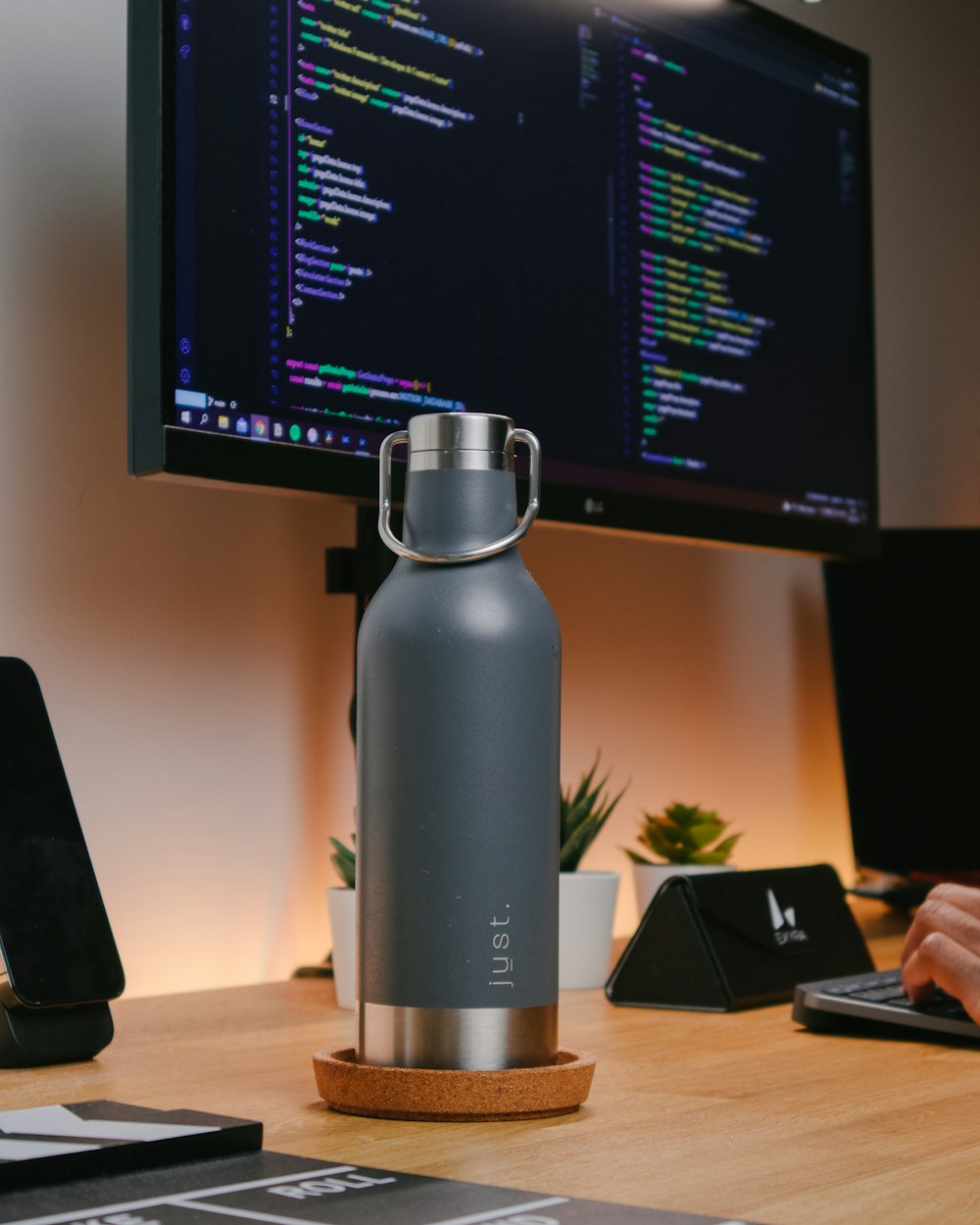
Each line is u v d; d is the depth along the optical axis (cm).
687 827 143
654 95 145
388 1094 66
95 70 119
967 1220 50
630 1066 85
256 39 108
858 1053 90
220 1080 78
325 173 113
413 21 121
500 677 66
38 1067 83
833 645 186
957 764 185
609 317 138
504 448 69
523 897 67
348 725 135
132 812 117
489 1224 48
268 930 127
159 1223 48
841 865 198
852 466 170
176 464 101
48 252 115
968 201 236
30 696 90
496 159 128
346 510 137
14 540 111
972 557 188
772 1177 57
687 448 146
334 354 113
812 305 165
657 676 171
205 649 124
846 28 207
